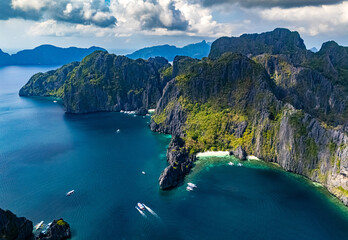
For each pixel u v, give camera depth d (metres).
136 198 170.00
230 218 150.38
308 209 157.38
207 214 154.00
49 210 158.50
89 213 155.62
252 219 149.62
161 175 190.25
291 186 181.38
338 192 166.00
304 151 196.12
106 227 144.00
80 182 190.25
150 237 136.62
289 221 147.88
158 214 154.00
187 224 146.00
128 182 190.00
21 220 133.88
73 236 137.62
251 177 194.12
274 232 139.88
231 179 191.62
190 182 188.25
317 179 184.62
